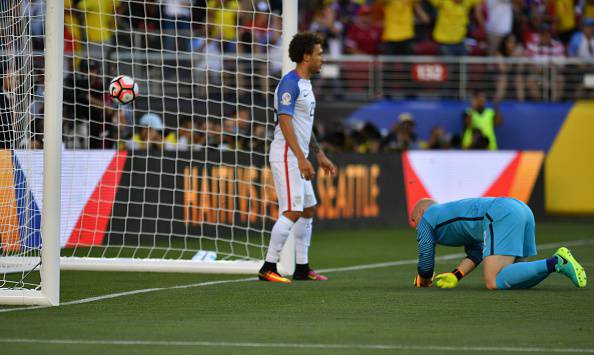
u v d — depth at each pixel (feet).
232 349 63.31
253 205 161.38
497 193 201.57
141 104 182.50
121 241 145.79
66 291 95.35
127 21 180.34
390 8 218.59
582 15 234.99
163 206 151.43
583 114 221.25
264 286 99.25
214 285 100.17
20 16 99.86
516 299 87.61
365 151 196.54
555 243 160.86
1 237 106.11
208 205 156.76
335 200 182.09
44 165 84.33
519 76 224.12
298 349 63.31
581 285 89.71
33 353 61.93
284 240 103.60
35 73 113.29
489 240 93.91
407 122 204.23
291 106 101.24
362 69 215.31
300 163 100.22
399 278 109.09
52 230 84.43
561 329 71.51
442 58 218.59
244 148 162.81
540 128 220.02
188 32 188.34
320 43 102.37
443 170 196.65
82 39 173.06
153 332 70.08
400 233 177.99
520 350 63.10
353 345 64.85
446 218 94.79
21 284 99.76
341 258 136.15
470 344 65.26
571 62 224.12
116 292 94.48
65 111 144.25
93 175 140.67
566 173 220.02
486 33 225.97
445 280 96.84
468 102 218.18
